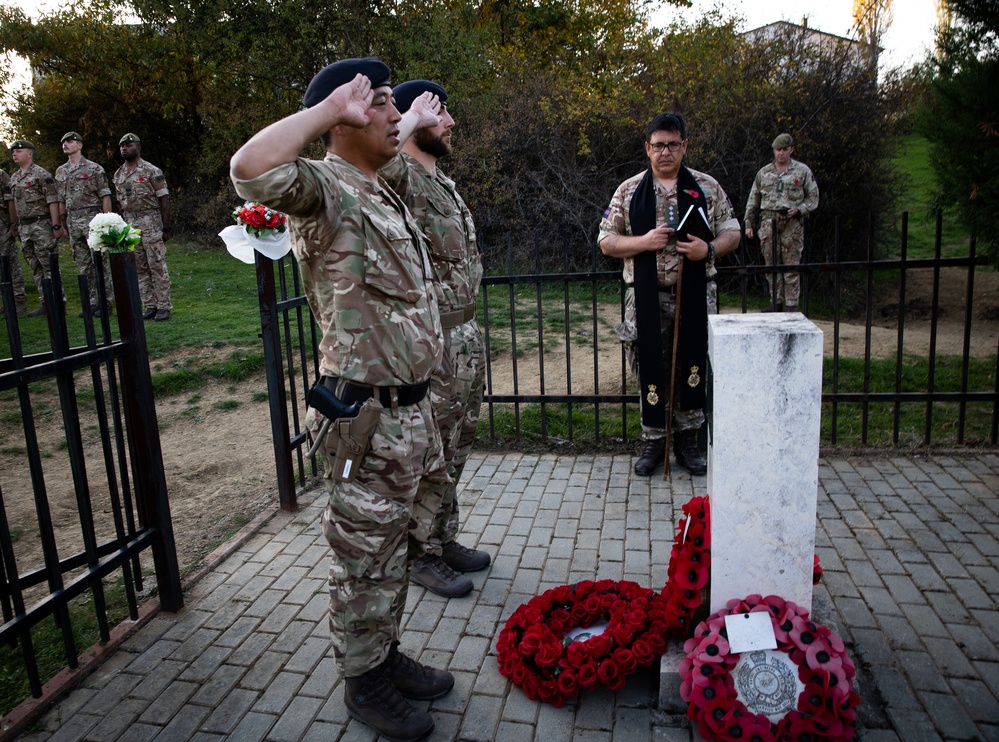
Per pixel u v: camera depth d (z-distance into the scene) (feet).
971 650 9.44
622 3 57.88
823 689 7.75
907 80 36.01
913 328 29.91
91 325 9.89
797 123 36.37
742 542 8.26
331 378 7.89
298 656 9.98
